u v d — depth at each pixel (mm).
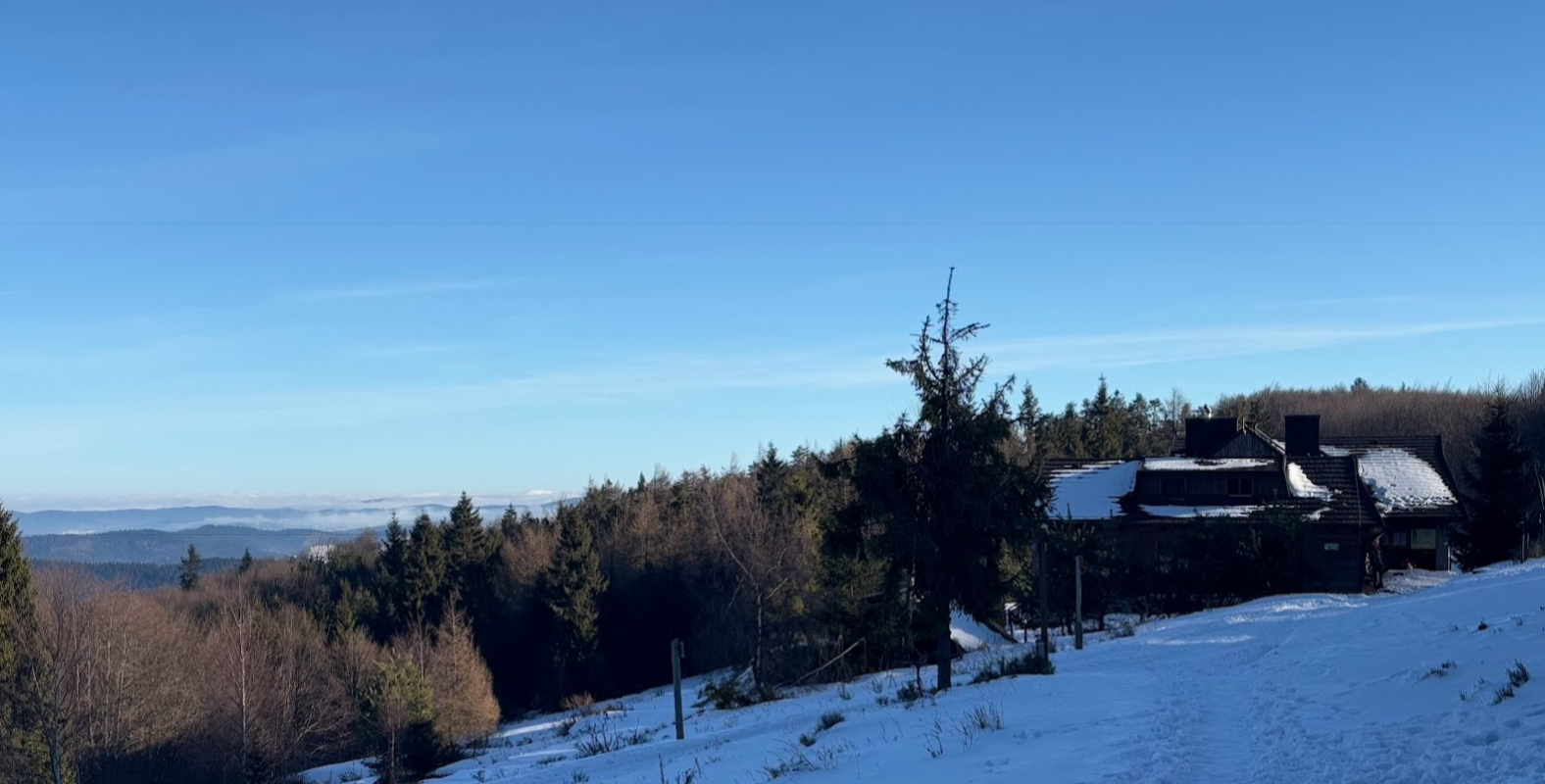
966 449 24000
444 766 40094
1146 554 55188
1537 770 8117
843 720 20812
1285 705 14523
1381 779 9047
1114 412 118875
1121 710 15586
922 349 24016
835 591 43188
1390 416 107438
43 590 46344
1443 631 18594
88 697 42750
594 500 94688
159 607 59031
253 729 48812
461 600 76375
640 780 17688
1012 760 12312
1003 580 25172
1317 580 50219
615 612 73438
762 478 78688
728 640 61156
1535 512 60281
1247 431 60438
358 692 46281
